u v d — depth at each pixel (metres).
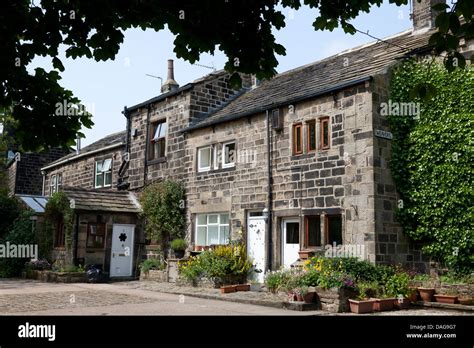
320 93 14.01
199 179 18.06
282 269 13.30
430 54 13.45
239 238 16.02
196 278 15.16
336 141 13.59
